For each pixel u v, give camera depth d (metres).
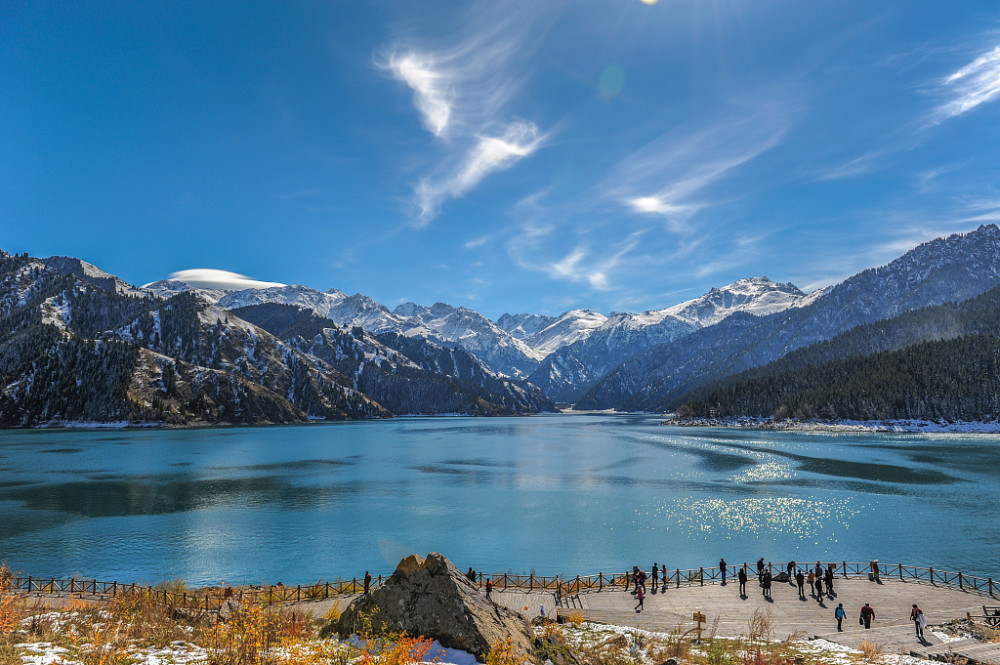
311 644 14.16
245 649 13.16
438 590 15.97
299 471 110.06
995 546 52.88
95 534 60.66
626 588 37.84
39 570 48.09
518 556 51.81
